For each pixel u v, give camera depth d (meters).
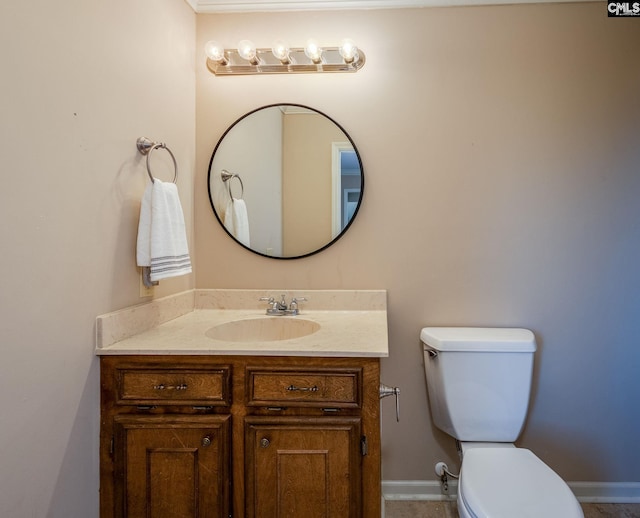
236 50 1.66
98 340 1.09
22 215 0.83
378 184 1.65
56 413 0.94
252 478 1.09
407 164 1.64
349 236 1.66
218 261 1.70
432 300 1.64
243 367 1.10
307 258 1.67
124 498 1.09
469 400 1.44
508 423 1.43
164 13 1.44
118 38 1.16
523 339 1.44
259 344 1.15
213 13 1.68
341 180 1.66
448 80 1.63
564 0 1.58
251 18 1.68
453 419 1.45
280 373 1.09
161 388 1.10
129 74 1.22
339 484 1.08
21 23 0.82
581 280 1.60
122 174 1.19
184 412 1.10
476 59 1.62
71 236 0.98
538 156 1.60
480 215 1.62
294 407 1.10
